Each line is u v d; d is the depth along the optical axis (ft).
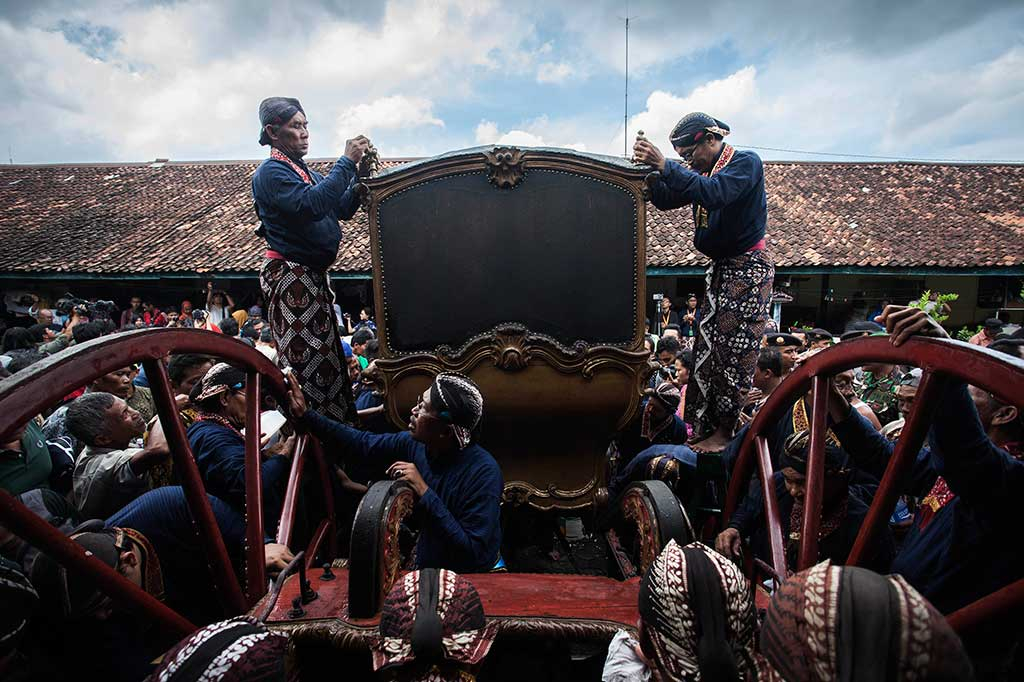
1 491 3.95
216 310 44.27
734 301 9.12
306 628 5.69
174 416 5.45
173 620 5.34
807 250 45.39
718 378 9.34
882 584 2.64
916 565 6.29
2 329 46.78
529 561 10.04
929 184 55.06
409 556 8.30
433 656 4.04
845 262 43.52
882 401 14.96
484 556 6.91
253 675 3.25
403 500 6.44
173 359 9.95
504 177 7.98
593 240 8.11
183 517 7.04
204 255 45.44
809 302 52.06
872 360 5.35
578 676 6.33
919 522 7.00
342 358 9.50
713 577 3.78
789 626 2.78
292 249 8.90
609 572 9.28
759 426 7.65
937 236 46.62
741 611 3.76
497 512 7.16
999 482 5.16
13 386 3.74
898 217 49.44
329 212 8.96
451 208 8.11
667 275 45.52
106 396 8.81
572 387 8.27
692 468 8.80
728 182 8.43
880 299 51.03
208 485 7.80
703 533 10.05
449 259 8.18
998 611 4.38
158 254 45.96
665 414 10.39
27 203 56.29
